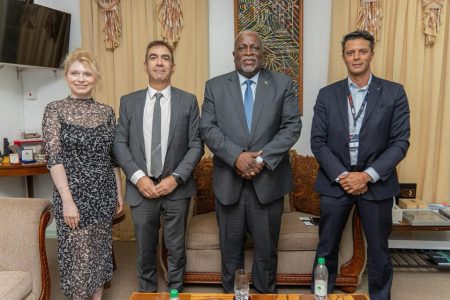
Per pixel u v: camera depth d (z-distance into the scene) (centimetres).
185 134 216
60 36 309
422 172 296
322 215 214
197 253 237
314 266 221
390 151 200
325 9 301
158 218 218
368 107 201
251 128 204
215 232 237
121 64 309
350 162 206
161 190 203
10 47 271
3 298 159
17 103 328
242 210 213
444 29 279
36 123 337
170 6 298
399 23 280
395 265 261
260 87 209
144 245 217
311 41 304
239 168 197
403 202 276
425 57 285
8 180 325
